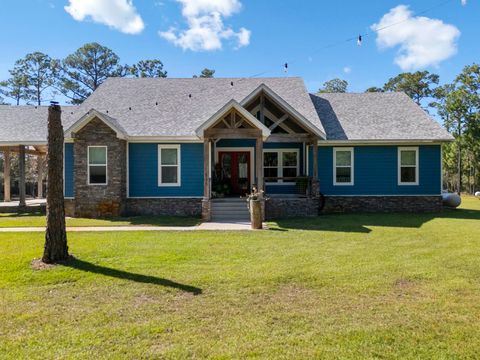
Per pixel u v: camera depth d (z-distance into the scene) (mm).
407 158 18344
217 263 7363
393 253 8312
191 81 21516
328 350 3803
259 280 6211
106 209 15977
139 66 47438
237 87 20719
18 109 20516
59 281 6254
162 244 9250
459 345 3920
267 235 10750
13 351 3824
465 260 7609
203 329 4316
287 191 18781
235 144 19078
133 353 3750
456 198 20109
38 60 45312
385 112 19953
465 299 5305
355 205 18250
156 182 17172
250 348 3844
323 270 6824
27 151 21781
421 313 4781
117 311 4898
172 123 17688
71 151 17219
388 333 4195
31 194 29266
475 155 39469
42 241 9586
